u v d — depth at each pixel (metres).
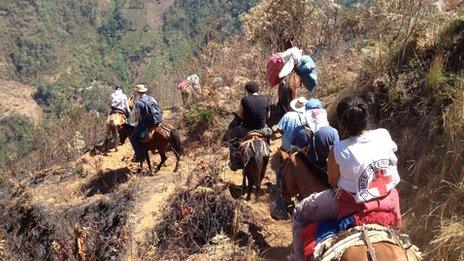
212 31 21.92
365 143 4.59
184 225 8.88
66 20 191.00
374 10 14.02
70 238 10.17
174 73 20.44
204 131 12.65
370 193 4.52
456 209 6.26
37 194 12.61
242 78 14.45
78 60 175.88
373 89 9.42
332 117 10.02
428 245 6.15
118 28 191.50
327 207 4.91
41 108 152.25
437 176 6.80
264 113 8.47
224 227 8.61
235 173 10.25
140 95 11.18
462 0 9.55
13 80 166.38
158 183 10.84
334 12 16.39
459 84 7.65
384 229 4.35
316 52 15.91
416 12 9.95
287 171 6.61
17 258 11.04
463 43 8.37
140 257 8.75
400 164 7.88
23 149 23.97
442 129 7.52
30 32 178.62
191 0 190.25
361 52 12.79
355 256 4.13
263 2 17.33
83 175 12.84
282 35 16.55
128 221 9.53
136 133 11.20
